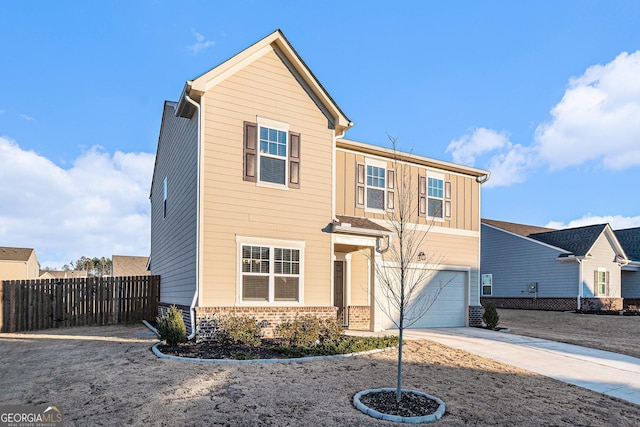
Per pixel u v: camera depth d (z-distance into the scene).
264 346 10.12
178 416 5.71
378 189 15.59
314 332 10.55
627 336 15.56
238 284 11.11
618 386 8.41
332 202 12.89
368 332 14.02
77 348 10.23
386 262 15.30
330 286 12.55
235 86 11.54
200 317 10.47
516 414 6.51
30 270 44.31
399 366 6.66
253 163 11.62
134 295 17.11
